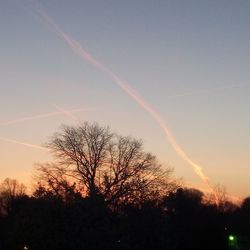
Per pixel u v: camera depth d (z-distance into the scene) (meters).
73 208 43.25
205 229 82.19
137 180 75.62
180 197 87.44
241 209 110.44
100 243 42.00
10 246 43.06
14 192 106.38
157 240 48.56
